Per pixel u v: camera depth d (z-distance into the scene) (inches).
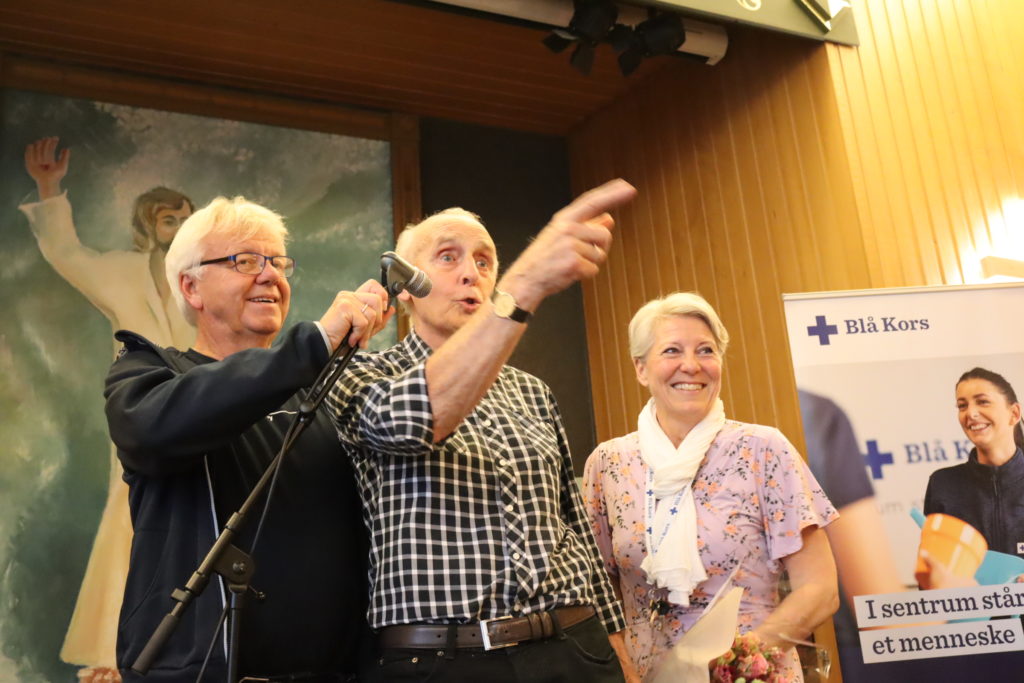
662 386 92.9
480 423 66.8
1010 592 103.4
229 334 70.6
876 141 161.5
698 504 89.0
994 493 107.0
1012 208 170.6
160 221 177.8
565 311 214.8
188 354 69.1
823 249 159.3
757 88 175.3
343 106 200.5
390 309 60.9
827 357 112.2
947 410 110.7
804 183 164.1
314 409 57.2
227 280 69.7
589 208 55.0
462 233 71.9
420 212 201.2
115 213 175.3
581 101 211.3
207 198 183.0
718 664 73.7
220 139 187.3
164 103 184.4
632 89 207.0
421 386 56.9
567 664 60.1
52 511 158.6
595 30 155.0
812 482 90.4
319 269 188.2
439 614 58.0
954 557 104.8
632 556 90.7
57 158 173.9
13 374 162.1
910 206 159.9
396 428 57.0
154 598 59.0
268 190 188.2
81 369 166.1
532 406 74.2
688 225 188.5
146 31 174.1
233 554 53.5
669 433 94.7
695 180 187.9
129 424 57.7
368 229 194.5
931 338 113.2
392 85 198.1
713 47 177.9
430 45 185.2
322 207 191.9
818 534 88.4
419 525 60.2
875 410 110.4
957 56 176.7
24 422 160.7
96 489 161.9
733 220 177.8
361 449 65.3
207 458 61.8
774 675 77.0
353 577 65.2
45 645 152.4
